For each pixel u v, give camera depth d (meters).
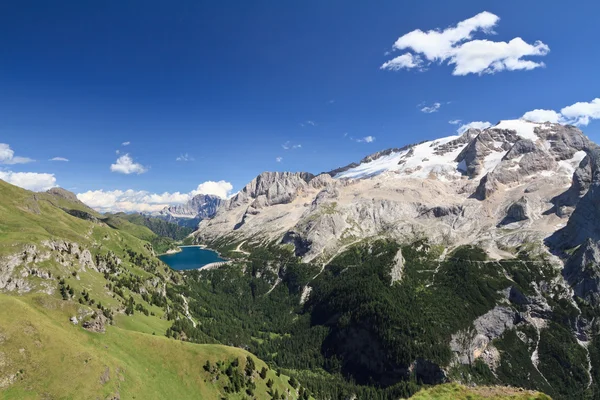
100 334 148.38
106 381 122.44
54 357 116.19
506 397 68.94
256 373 182.62
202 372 165.12
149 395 134.12
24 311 124.06
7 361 106.44
